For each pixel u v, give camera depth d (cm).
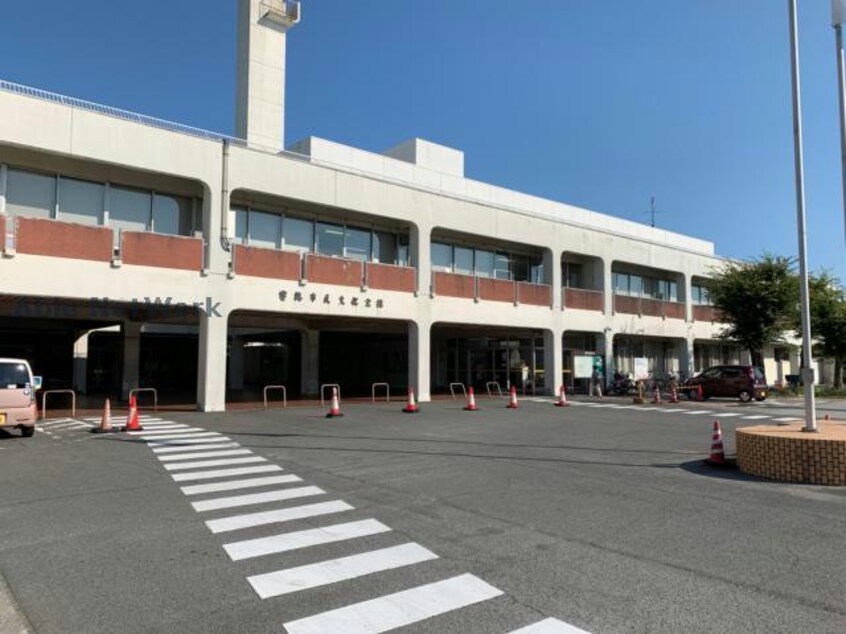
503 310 2931
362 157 2969
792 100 1092
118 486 909
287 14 2956
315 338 3178
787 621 449
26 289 1712
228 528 693
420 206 2645
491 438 1442
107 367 3753
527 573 549
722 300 3569
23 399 1415
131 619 458
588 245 3362
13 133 1717
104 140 1867
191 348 4106
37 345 3622
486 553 604
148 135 1948
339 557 595
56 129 1786
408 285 2584
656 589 511
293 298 2228
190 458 1152
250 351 4719
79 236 1803
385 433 1523
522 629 438
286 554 604
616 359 3766
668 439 1450
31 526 699
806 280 1057
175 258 1977
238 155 2131
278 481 946
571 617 457
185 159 2016
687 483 940
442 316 2694
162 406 2297
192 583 528
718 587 514
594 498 837
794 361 5100
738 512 763
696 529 687
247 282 2123
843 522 718
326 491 877
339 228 2589
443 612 467
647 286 3956
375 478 970
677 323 3869
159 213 2139
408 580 533
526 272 3319
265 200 2344
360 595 501
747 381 2944
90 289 1814
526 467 1069
